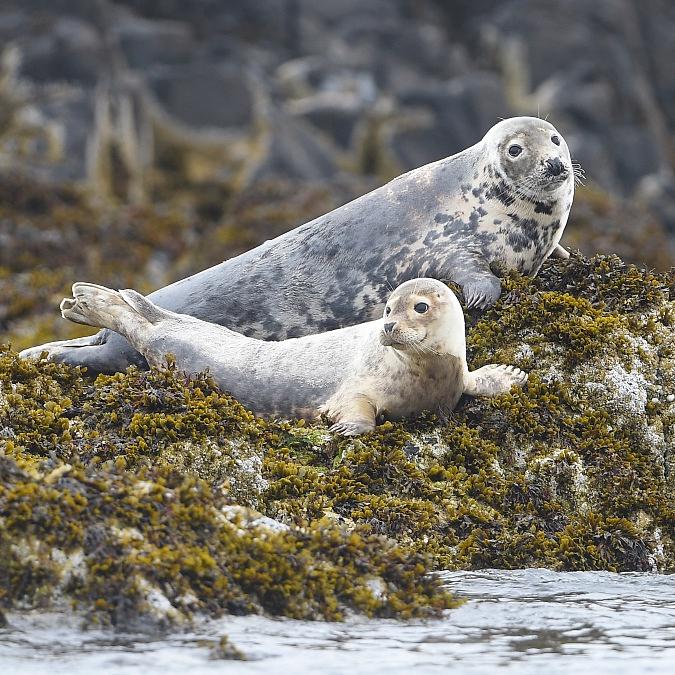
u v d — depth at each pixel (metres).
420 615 24.81
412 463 32.56
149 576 23.02
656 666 22.00
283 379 34.31
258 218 90.25
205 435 31.59
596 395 34.66
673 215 116.75
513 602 26.44
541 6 134.88
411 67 129.88
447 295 32.69
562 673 21.53
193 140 113.31
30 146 103.06
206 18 127.38
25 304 72.12
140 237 88.31
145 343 35.62
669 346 35.53
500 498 32.28
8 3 114.94
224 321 39.59
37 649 21.50
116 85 111.31
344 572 24.88
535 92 131.50
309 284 39.56
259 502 30.94
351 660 21.91
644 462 33.97
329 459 32.53
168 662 21.28
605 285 37.59
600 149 124.00
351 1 132.75
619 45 135.12
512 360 35.53
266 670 21.22
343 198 97.25
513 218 38.59
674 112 139.50
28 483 23.75
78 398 33.78
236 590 23.72
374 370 33.66
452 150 120.19
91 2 116.44
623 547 31.88
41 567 22.73
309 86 123.75
